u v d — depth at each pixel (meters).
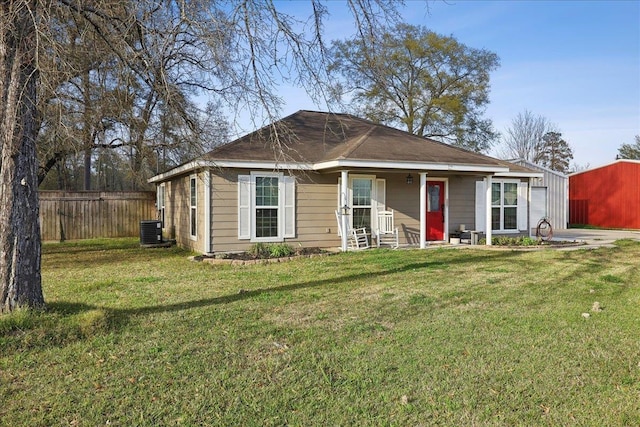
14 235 5.03
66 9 5.69
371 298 6.49
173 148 11.03
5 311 4.95
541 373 3.82
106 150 13.55
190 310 5.81
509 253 11.76
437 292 6.88
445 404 3.28
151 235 14.54
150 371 3.85
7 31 4.91
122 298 6.57
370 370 3.88
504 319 5.39
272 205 12.37
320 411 3.19
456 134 28.52
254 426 2.99
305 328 5.05
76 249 14.13
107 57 6.98
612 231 22.62
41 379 3.68
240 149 12.15
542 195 20.17
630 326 5.11
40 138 9.62
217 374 3.80
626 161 25.06
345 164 11.45
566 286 7.34
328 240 13.08
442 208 14.83
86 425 2.99
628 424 3.01
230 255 11.09
